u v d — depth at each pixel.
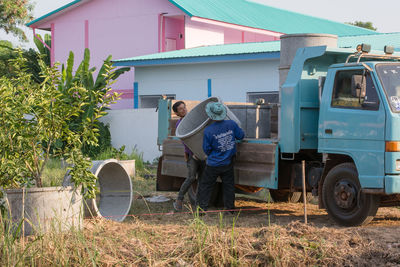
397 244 6.58
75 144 7.86
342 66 8.27
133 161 15.34
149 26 27.16
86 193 7.79
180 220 9.00
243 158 9.41
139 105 21.95
